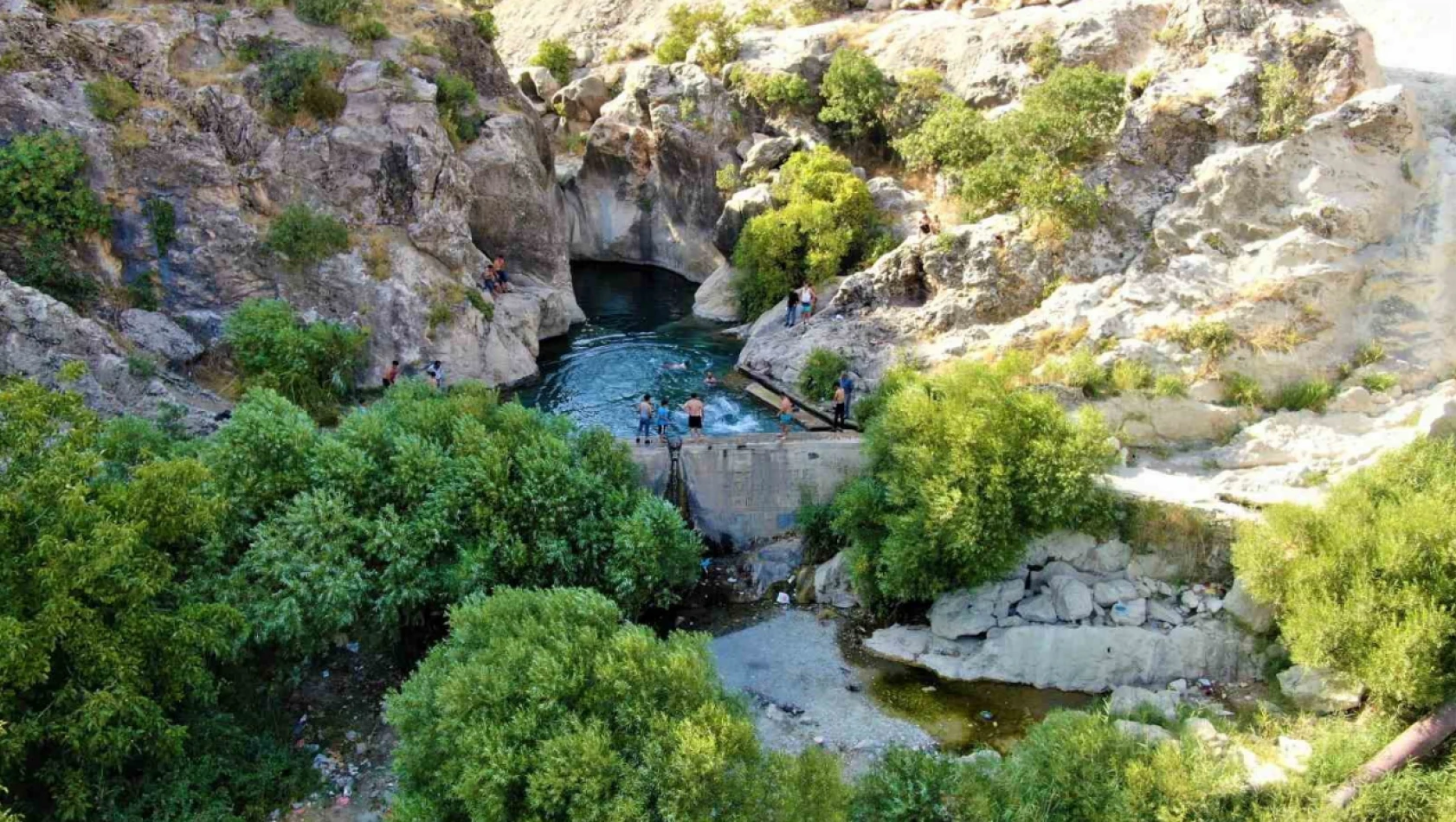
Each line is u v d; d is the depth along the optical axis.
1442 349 29.66
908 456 26.55
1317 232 30.92
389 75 40.06
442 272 39.69
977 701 24.92
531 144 47.62
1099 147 37.06
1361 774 19.31
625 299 52.75
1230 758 19.67
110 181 33.41
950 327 37.09
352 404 35.59
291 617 21.62
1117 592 26.28
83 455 19.38
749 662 26.31
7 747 16.69
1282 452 28.66
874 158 51.38
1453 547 21.00
